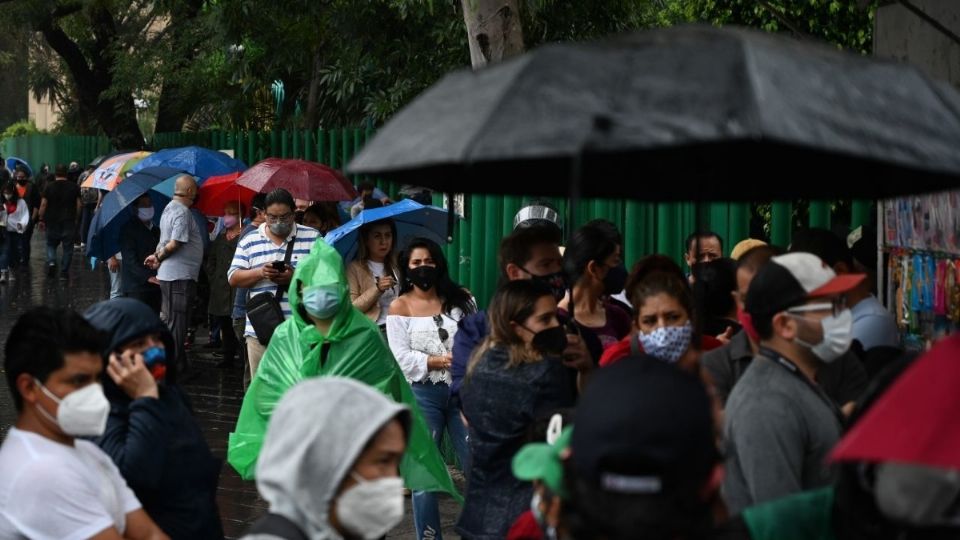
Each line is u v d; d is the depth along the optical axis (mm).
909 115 2926
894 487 2611
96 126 40031
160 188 16438
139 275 14961
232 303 14812
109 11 30953
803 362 4234
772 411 4051
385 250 10188
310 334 7105
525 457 2869
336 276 7102
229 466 10492
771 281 4203
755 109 2639
